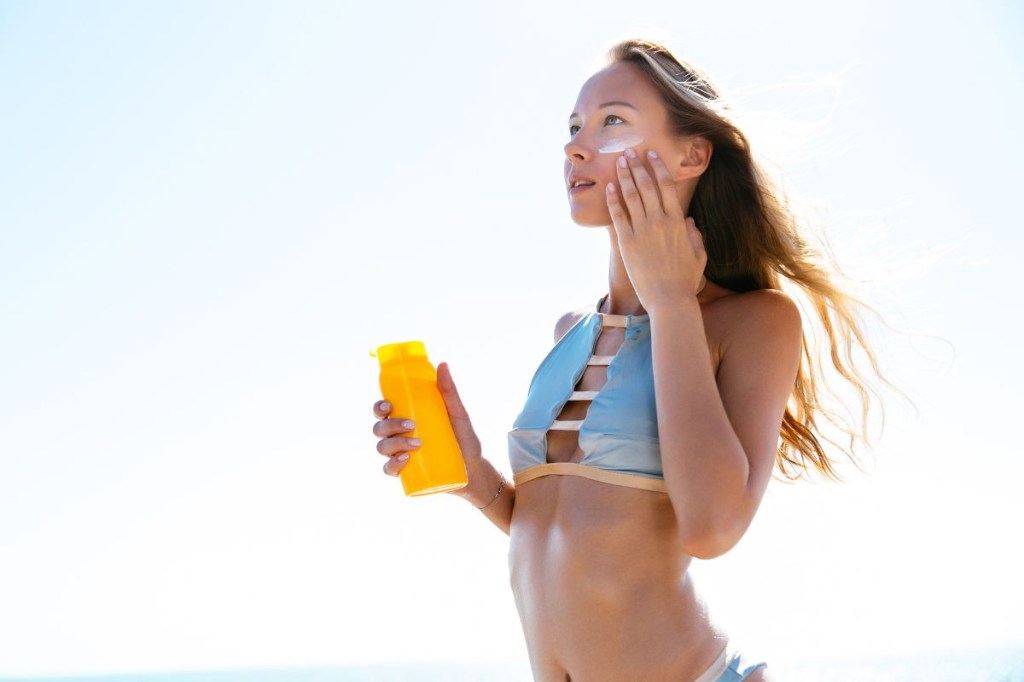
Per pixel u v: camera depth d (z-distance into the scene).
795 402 1.55
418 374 1.33
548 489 1.27
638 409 1.22
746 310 1.27
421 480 1.29
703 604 1.22
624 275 1.39
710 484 1.08
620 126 1.33
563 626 1.20
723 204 1.45
